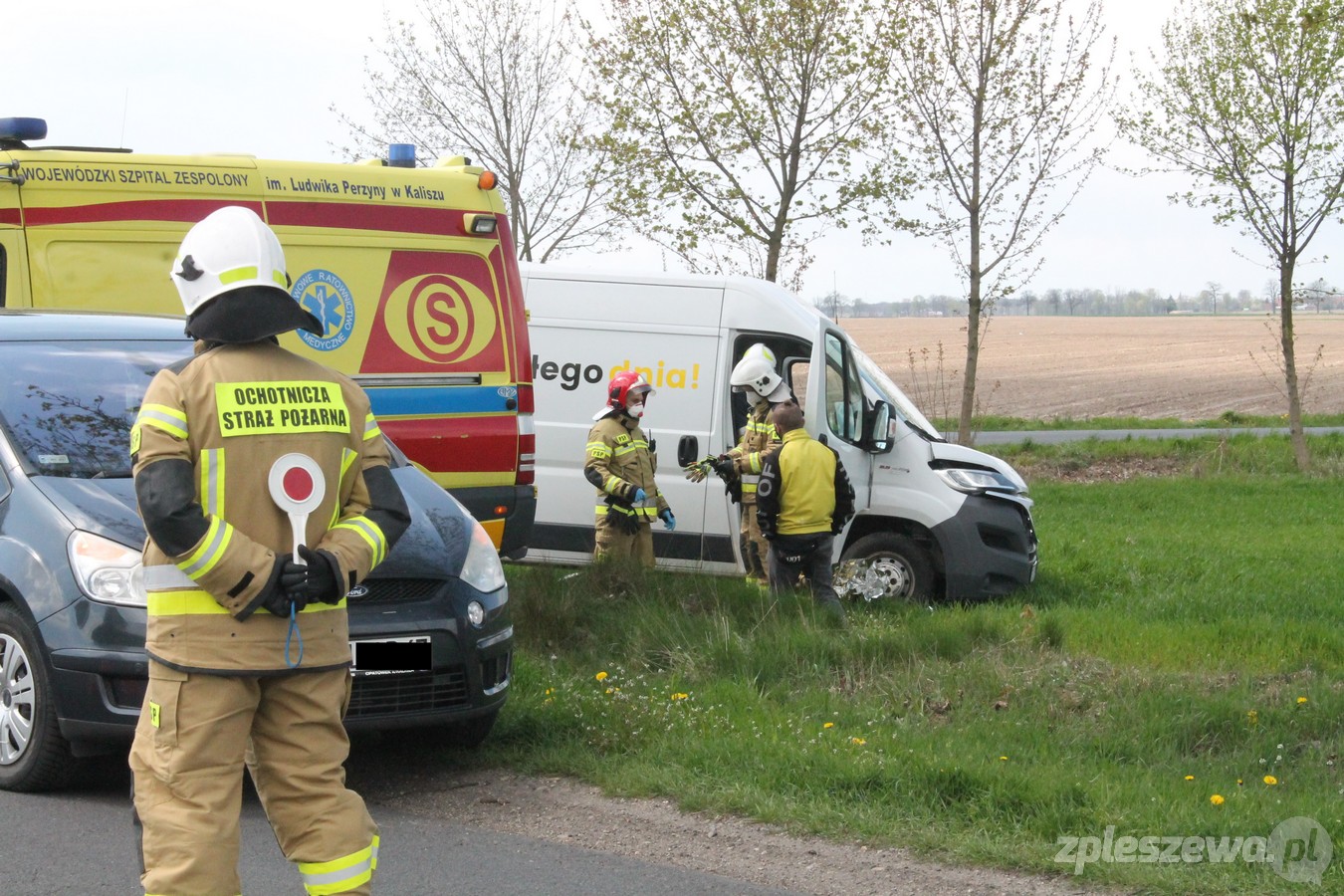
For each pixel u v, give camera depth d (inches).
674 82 629.3
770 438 369.4
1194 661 301.7
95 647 199.2
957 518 389.1
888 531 402.0
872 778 216.1
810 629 307.0
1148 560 479.8
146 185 309.6
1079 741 245.6
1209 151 776.3
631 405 372.5
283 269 137.9
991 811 204.8
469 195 345.7
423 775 229.0
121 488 218.5
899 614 351.6
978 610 356.8
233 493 131.2
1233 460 886.4
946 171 661.3
